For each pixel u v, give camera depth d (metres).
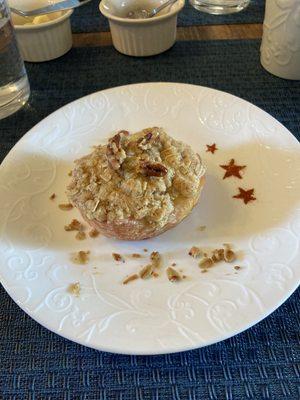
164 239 0.20
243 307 0.16
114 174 0.19
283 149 0.22
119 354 0.16
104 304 0.17
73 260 0.19
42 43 0.31
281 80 0.29
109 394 0.16
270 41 0.28
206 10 0.35
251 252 0.18
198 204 0.21
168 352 0.15
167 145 0.21
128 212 0.19
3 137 0.26
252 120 0.24
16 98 0.28
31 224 0.20
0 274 0.18
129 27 0.29
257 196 0.21
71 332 0.16
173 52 0.32
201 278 0.18
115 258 0.19
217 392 0.15
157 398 0.15
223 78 0.29
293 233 0.19
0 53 0.26
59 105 0.28
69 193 0.20
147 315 0.16
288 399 0.15
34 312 0.16
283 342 0.17
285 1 0.25
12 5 0.31
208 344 0.15
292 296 0.18
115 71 0.31
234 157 0.23
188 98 0.25
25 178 0.22
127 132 0.22
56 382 0.16
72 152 0.24
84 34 0.34
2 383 0.16
